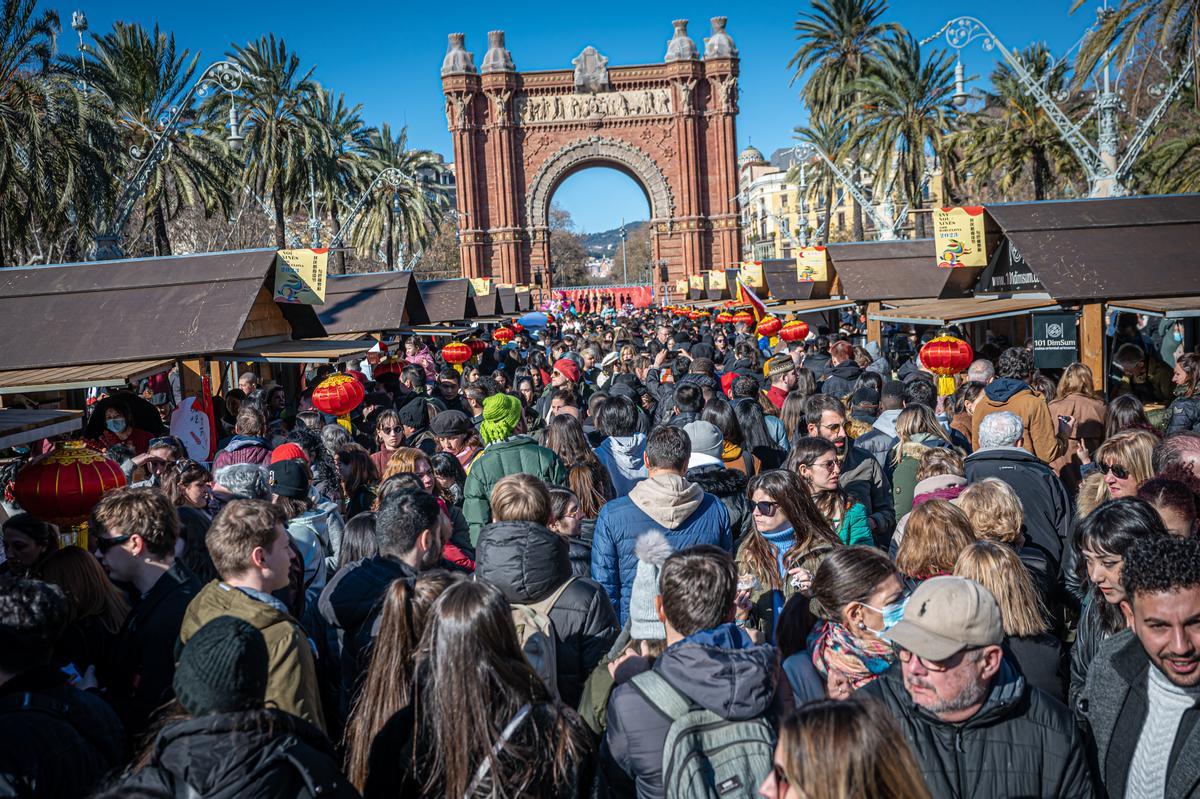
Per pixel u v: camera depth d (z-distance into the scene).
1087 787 3.42
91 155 25.58
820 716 2.56
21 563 5.48
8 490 7.36
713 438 7.57
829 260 23.39
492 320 34.34
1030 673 4.34
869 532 6.72
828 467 6.62
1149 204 14.45
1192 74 24.70
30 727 3.57
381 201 55.50
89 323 12.38
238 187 46.06
